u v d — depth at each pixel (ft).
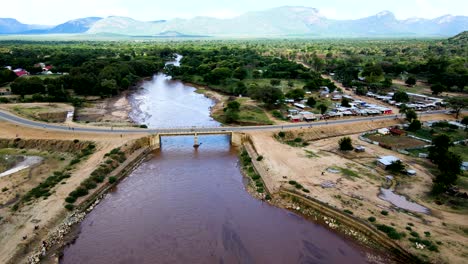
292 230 209.36
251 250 190.08
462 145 342.23
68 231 203.72
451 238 187.83
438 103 503.20
